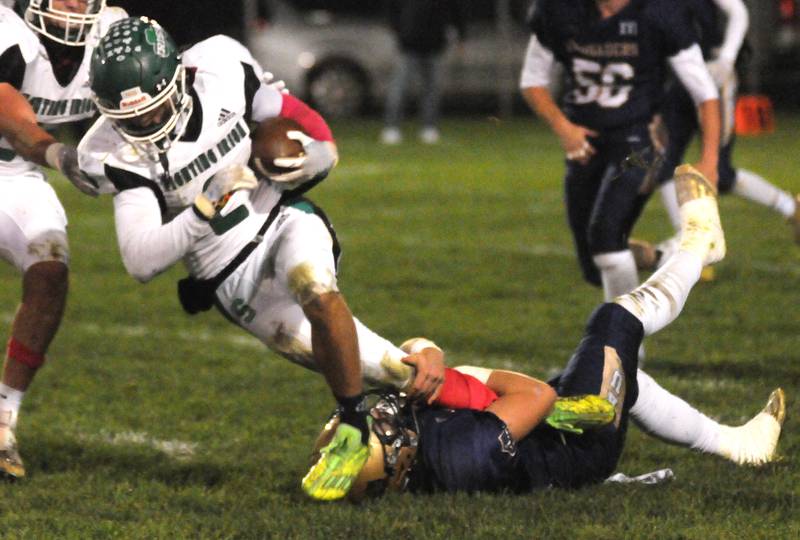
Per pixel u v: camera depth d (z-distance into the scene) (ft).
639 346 35.91
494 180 109.40
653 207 94.32
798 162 112.88
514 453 33.88
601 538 31.04
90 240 84.02
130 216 33.04
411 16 137.59
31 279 38.78
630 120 49.96
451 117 165.78
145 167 33.42
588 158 50.39
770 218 87.92
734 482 35.60
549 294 65.62
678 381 48.62
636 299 36.27
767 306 61.67
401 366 34.71
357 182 109.70
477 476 33.91
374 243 80.69
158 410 46.09
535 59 51.37
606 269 49.55
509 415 34.09
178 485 37.40
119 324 60.90
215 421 44.60
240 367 52.24
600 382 34.71
